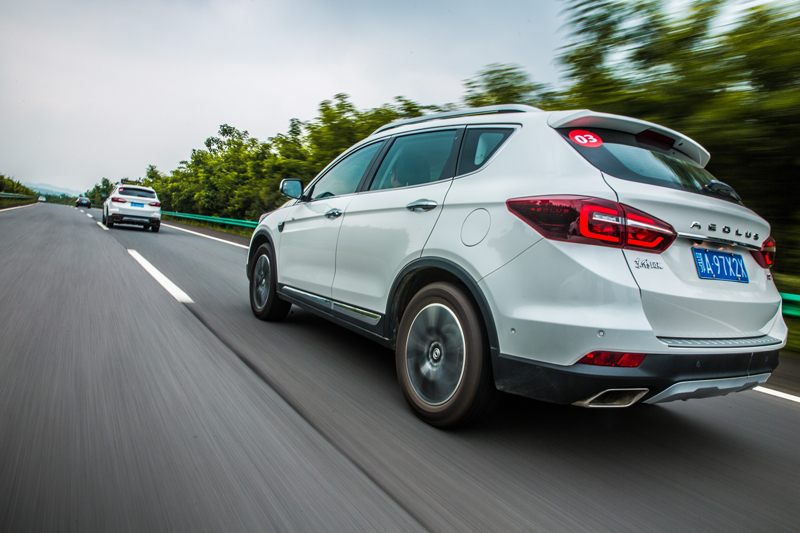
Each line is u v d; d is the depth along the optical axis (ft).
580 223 7.08
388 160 11.39
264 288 15.71
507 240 7.84
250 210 75.46
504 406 10.32
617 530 6.39
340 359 12.36
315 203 13.46
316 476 6.98
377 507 6.39
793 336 17.58
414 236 9.53
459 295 8.52
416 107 43.55
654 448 8.98
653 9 25.17
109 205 56.65
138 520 5.75
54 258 26.58
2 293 17.11
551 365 7.24
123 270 23.94
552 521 6.47
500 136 8.99
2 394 8.92
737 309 8.07
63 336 12.53
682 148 9.03
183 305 16.96
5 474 6.48
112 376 10.07
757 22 22.03
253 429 8.23
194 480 6.64
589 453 8.52
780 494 7.66
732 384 7.75
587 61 27.96
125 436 7.68
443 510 6.47
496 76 32.24
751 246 8.49
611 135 8.31
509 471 7.63
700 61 23.75
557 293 7.22
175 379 10.14
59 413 8.30
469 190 8.80
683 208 7.48
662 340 7.09
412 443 8.24
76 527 5.54
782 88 21.35
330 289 12.05
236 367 11.14
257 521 5.90
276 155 61.62
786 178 21.22
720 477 8.07
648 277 7.15
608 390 7.02
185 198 115.34
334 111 49.47
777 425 10.59
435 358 8.97
